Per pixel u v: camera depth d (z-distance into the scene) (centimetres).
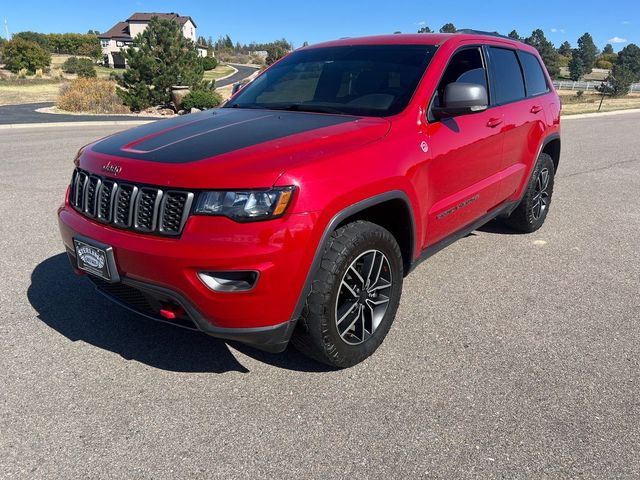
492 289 426
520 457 243
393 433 259
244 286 252
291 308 264
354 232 282
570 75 10225
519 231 569
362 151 290
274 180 249
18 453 244
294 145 277
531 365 318
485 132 402
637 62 9994
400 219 330
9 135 1365
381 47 406
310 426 264
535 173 522
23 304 386
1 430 258
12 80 4775
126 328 356
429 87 353
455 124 368
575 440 254
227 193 247
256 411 275
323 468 237
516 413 274
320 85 391
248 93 422
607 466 238
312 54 437
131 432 259
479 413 274
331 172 268
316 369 314
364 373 309
